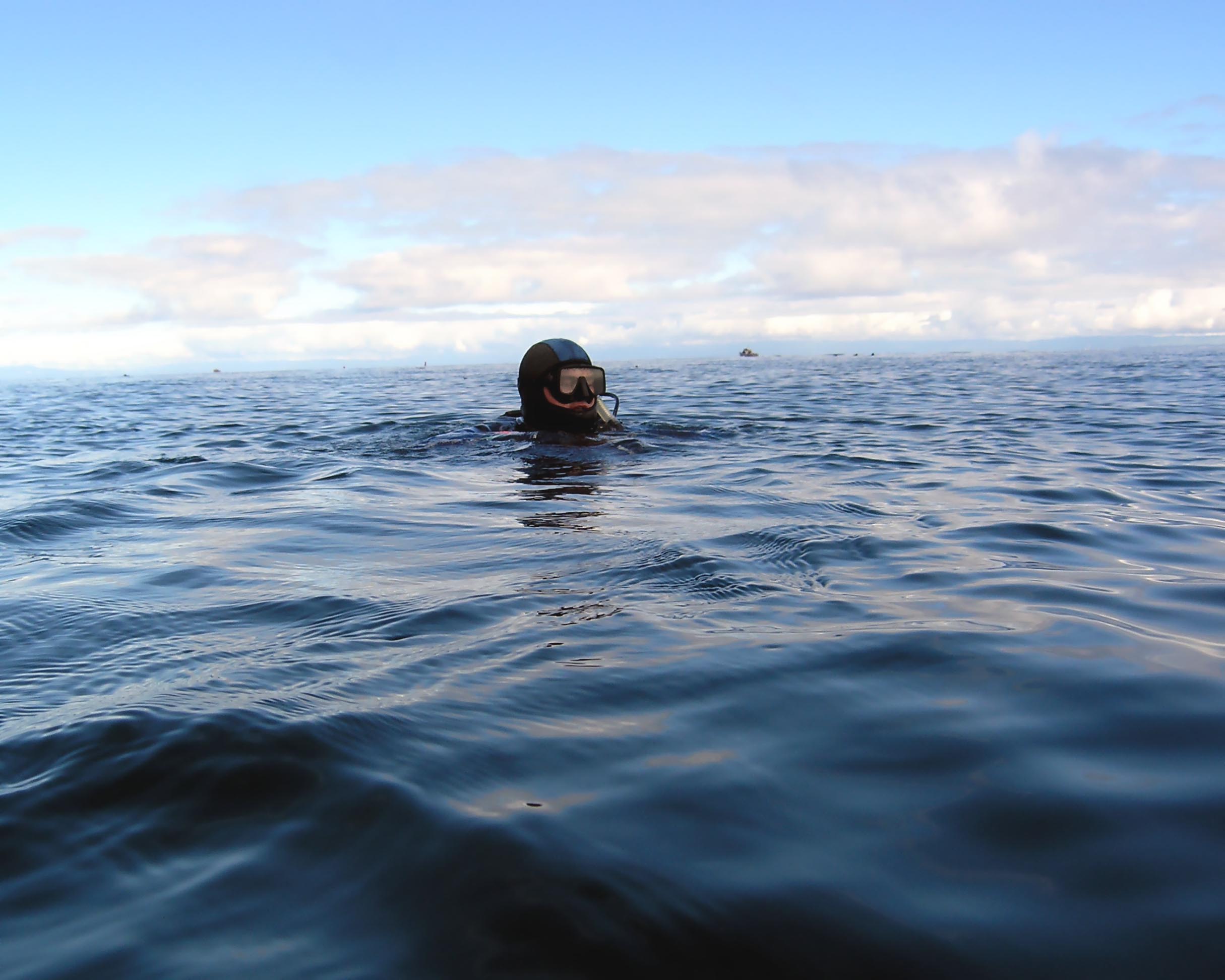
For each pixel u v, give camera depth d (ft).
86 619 7.79
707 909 3.45
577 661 6.47
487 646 6.87
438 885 3.62
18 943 3.31
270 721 5.23
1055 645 6.82
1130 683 5.96
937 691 5.87
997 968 3.12
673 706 5.63
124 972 3.15
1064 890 3.58
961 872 3.71
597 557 10.12
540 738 5.11
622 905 3.47
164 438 28.19
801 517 12.59
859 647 6.77
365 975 3.10
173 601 8.41
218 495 15.79
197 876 3.71
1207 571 9.40
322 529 12.40
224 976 3.11
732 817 4.18
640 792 4.44
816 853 3.86
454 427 29.43
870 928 3.34
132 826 4.10
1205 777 4.56
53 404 51.70
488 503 14.52
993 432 25.49
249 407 44.68
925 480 16.34
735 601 8.16
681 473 17.65
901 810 4.26
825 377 65.41
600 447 22.30
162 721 5.24
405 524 12.66
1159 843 3.92
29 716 5.42
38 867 3.80
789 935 3.30
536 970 3.12
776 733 5.19
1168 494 14.71
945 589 8.59
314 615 7.86
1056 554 10.21
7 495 16.19
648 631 7.22
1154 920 3.37
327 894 3.58
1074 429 25.99
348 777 4.55
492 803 4.31
